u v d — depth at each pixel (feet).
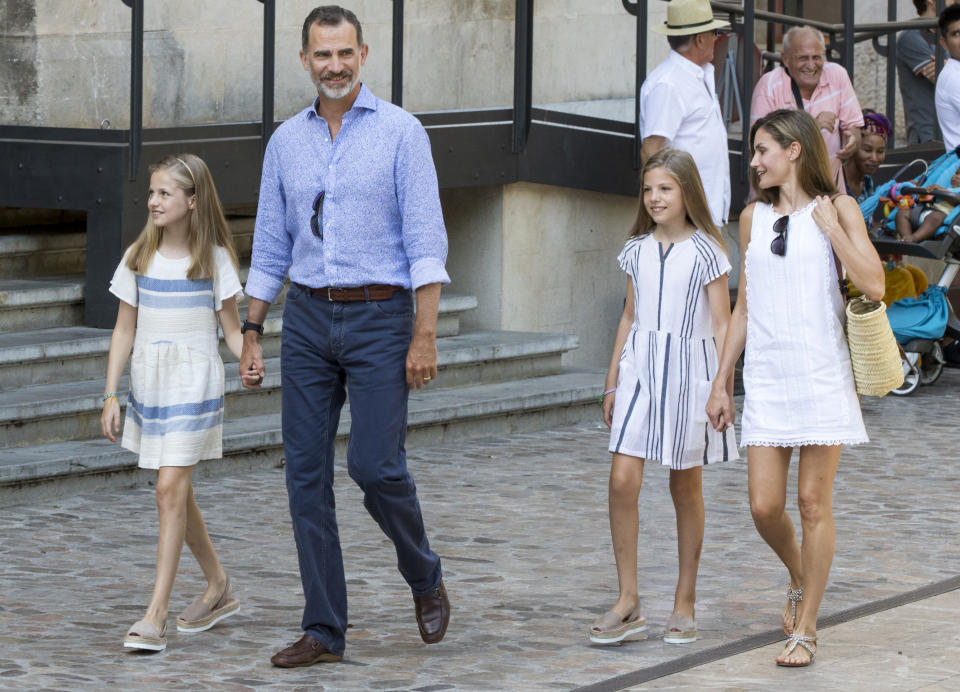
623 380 33.40
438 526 43.65
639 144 69.15
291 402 31.40
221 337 55.67
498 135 64.49
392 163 30.76
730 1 70.03
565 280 68.95
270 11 57.11
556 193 68.08
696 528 33.14
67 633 32.94
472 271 66.74
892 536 43.01
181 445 32.53
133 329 33.78
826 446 31.73
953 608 35.70
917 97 80.94
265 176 32.07
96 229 54.19
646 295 33.32
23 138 55.42
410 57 61.11
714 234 33.27
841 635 33.42
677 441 32.65
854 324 31.32
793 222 31.99
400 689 29.55
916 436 59.11
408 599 36.35
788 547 32.99
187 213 33.19
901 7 79.82
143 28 53.62
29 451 46.52
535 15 65.00
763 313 32.09
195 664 31.01
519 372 62.95
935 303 68.90
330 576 31.24
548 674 30.60
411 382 30.96
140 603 35.40
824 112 65.77
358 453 30.81
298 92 58.90
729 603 36.11
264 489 47.80
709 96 59.93
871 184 71.20
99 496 46.21
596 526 44.09
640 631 33.63
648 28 68.90
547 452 55.01
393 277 30.96
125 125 54.54
